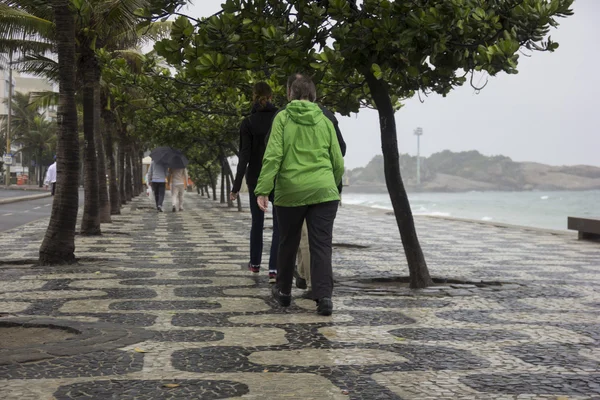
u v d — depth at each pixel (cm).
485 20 616
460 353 437
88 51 1616
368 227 1867
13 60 2162
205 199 4603
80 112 3098
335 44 691
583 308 614
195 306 600
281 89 1092
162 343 455
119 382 363
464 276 841
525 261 1032
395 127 754
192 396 340
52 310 573
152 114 2366
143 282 748
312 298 578
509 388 358
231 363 407
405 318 557
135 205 3266
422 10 626
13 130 8419
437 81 787
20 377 370
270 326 517
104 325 505
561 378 379
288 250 584
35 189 6284
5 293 667
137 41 2103
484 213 5338
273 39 653
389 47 678
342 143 599
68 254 917
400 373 388
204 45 680
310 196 561
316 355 429
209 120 2239
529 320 554
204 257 1015
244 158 744
